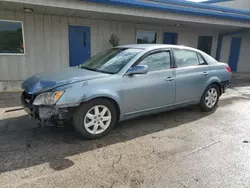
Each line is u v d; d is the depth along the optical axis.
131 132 3.77
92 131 3.40
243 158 2.95
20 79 8.23
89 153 3.01
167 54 4.18
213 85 5.00
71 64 9.02
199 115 4.79
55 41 8.52
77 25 8.77
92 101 3.31
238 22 10.55
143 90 3.78
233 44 13.82
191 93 4.55
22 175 2.47
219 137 3.63
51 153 2.98
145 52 3.88
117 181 2.41
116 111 3.63
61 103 3.05
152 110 4.04
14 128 3.83
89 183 2.36
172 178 2.48
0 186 2.27
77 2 6.54
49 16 8.18
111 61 3.97
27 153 2.97
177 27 11.39
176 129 3.95
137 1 7.40
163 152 3.08
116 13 7.29
